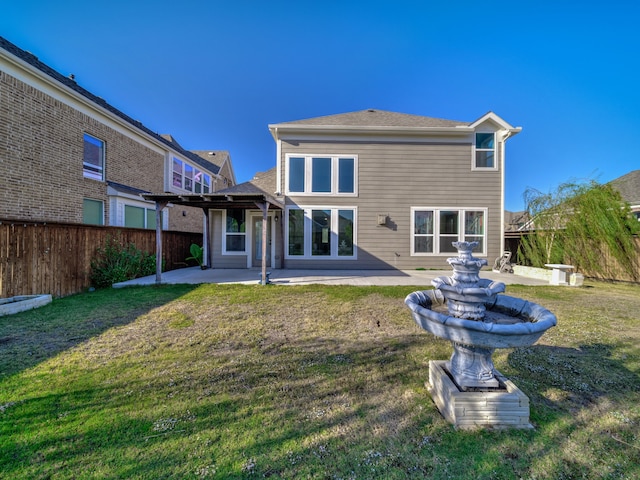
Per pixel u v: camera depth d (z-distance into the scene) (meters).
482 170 10.80
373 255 10.84
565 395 2.57
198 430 2.05
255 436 2.00
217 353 3.43
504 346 1.99
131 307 5.42
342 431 2.07
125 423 2.12
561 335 4.12
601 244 8.91
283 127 10.45
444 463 1.78
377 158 10.83
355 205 10.83
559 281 8.24
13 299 5.32
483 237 10.87
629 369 3.08
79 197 9.80
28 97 8.20
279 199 10.68
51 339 3.80
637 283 8.34
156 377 2.83
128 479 1.63
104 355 3.33
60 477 1.63
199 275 9.23
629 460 1.81
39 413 2.21
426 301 2.92
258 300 5.98
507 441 1.98
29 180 8.22
